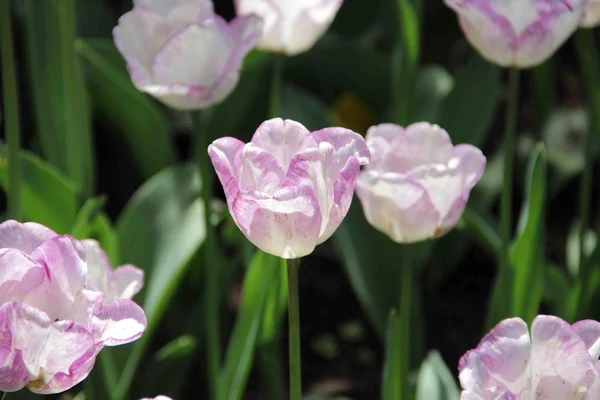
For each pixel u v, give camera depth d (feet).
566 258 5.28
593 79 4.38
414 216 3.72
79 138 4.49
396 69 4.82
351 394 4.77
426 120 5.07
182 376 4.33
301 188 3.30
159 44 3.94
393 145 3.81
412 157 3.81
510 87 3.92
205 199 3.98
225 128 5.05
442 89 5.16
